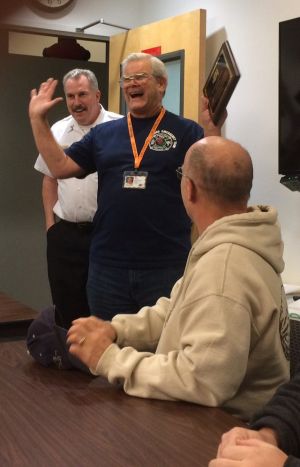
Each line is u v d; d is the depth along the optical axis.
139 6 4.63
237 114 3.53
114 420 1.19
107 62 4.77
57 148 2.49
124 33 4.29
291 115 2.83
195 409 1.26
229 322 1.27
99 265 2.58
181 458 1.04
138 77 2.46
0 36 4.46
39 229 4.82
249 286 1.33
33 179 4.76
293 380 1.14
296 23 2.76
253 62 3.40
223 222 1.39
